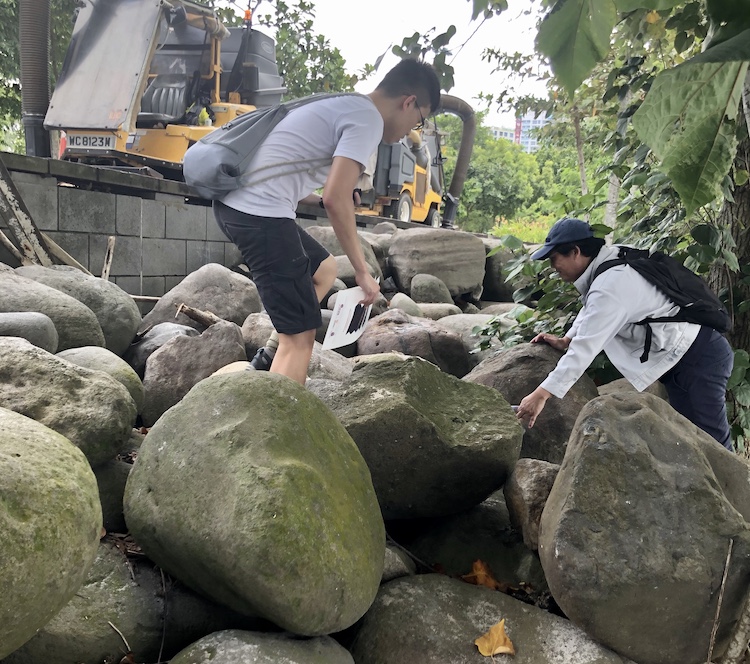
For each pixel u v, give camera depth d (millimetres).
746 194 3871
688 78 896
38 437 1811
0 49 12367
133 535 2170
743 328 3967
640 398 2436
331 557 1953
